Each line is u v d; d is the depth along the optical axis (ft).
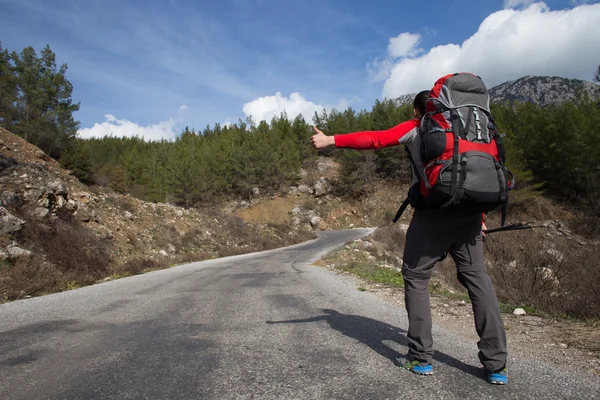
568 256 25.85
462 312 13.67
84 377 6.95
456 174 6.17
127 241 59.88
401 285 21.85
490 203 6.39
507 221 74.38
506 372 6.56
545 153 139.74
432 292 18.81
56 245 40.96
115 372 7.21
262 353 8.36
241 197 214.48
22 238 37.88
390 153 204.64
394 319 12.28
